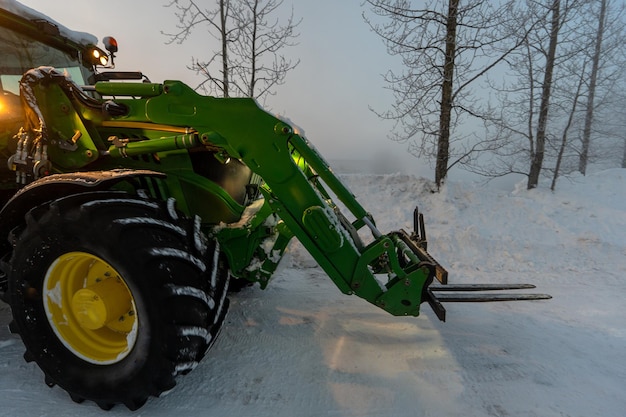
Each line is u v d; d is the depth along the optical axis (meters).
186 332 1.82
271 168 2.21
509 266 4.69
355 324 3.00
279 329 2.88
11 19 2.94
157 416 1.93
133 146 2.30
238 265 2.65
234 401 2.06
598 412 2.08
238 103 2.18
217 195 2.58
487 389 2.25
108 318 1.99
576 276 4.41
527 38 7.27
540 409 2.09
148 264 1.78
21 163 2.35
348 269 2.32
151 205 1.97
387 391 2.19
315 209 2.21
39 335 2.04
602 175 8.84
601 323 3.17
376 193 7.24
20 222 2.23
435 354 2.60
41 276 2.03
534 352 2.68
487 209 6.61
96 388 1.92
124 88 2.31
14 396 2.04
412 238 3.08
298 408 2.03
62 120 2.42
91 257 1.93
